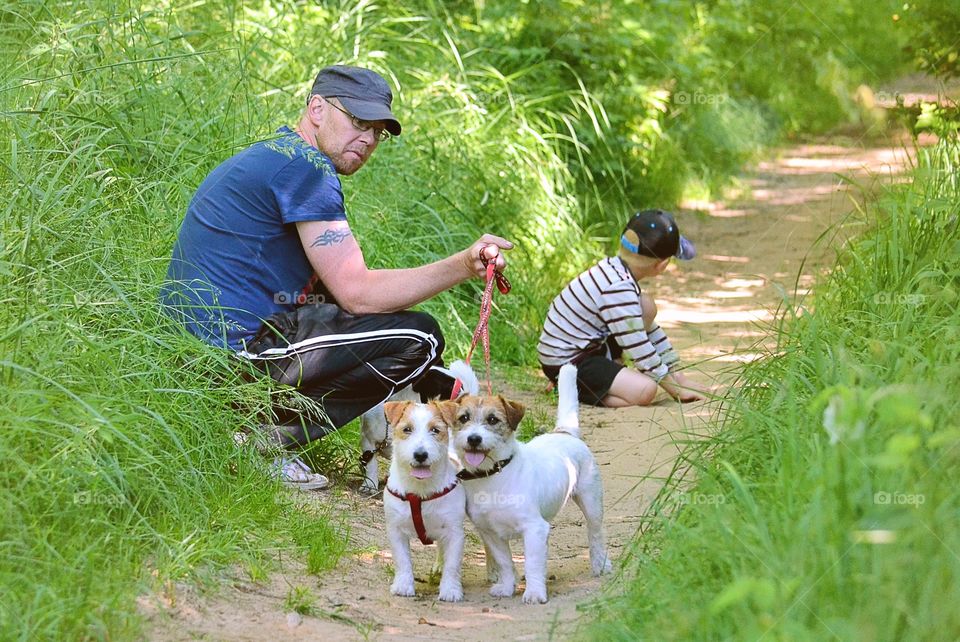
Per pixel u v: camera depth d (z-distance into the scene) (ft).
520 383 23.32
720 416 18.75
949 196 18.07
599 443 19.19
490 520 12.70
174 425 13.70
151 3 24.48
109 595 10.71
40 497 11.57
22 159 16.16
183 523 12.44
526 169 30.37
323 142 16.21
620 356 22.84
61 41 19.04
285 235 15.67
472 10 38.04
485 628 11.64
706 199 41.42
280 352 15.38
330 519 14.52
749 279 31.48
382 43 31.53
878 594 9.36
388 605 12.34
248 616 11.33
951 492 10.50
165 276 15.75
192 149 19.42
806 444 12.00
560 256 29.45
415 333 15.69
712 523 11.10
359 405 15.90
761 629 9.14
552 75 36.91
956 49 23.90
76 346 13.32
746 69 51.83
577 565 14.08
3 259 14.06
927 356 13.28
